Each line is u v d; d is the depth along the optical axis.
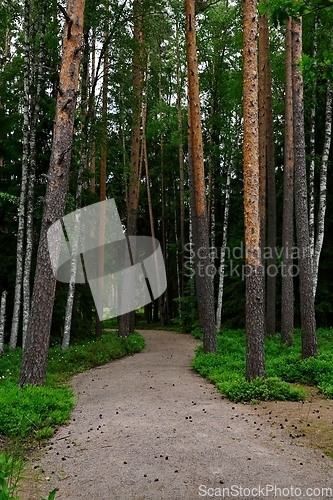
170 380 9.50
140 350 15.40
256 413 6.71
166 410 6.87
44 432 5.74
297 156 10.71
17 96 14.56
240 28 16.73
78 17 8.16
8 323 14.33
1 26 14.30
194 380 9.52
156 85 23.42
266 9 3.94
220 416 6.50
